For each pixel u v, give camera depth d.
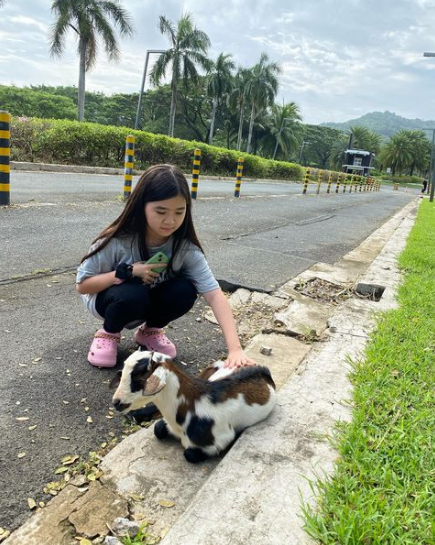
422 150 96.56
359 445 2.15
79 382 2.79
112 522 1.82
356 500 1.78
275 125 65.88
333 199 21.36
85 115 67.12
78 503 1.90
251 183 25.03
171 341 3.54
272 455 2.10
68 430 2.36
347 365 3.08
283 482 1.93
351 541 1.60
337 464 2.04
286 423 2.36
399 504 1.79
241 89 50.00
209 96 49.44
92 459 2.17
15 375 2.77
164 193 2.45
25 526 1.78
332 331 3.75
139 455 2.21
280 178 35.19
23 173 12.20
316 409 2.51
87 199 9.07
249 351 3.44
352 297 5.25
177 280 2.93
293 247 7.70
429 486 1.92
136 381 2.02
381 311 4.29
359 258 7.48
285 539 1.64
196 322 3.98
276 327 4.05
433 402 2.65
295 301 4.79
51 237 5.82
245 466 2.01
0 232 5.71
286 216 11.74
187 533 1.64
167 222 2.51
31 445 2.21
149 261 2.70
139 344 3.23
